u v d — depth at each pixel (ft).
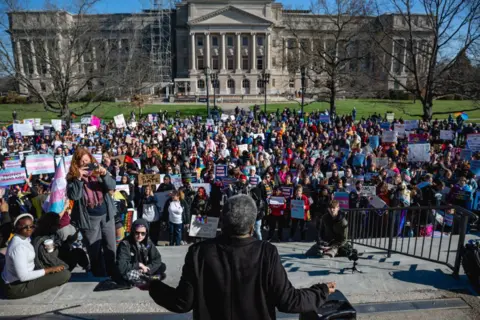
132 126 92.12
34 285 16.21
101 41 123.95
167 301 7.75
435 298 16.79
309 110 179.73
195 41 268.62
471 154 49.16
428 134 68.64
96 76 109.70
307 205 33.71
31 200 31.09
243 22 263.49
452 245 24.44
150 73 148.77
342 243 22.09
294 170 43.16
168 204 31.83
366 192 33.96
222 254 7.56
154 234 31.78
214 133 80.64
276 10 274.57
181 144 66.44
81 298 16.47
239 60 270.46
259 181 36.81
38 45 104.06
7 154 56.44
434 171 44.91
